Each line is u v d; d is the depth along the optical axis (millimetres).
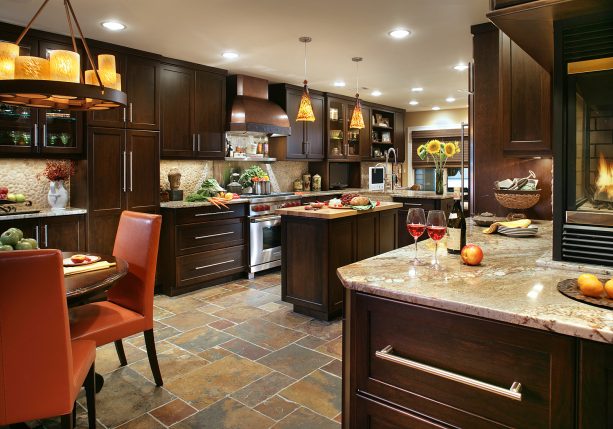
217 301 4230
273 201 5453
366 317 1440
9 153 3598
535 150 2582
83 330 2219
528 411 1154
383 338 1410
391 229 4520
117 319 2365
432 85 6332
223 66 5102
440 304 1268
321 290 3664
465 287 1390
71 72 2131
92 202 4023
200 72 4988
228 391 2488
